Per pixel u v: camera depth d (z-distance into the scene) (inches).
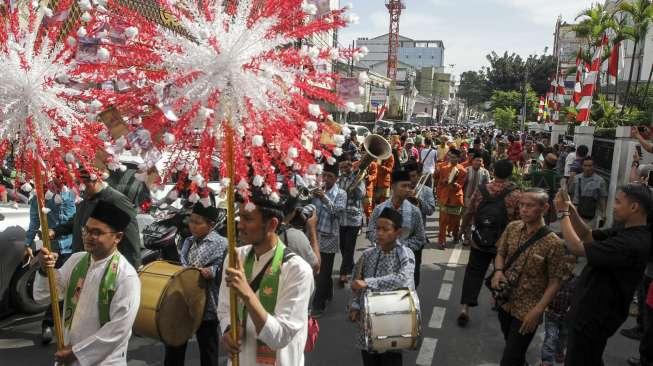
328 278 273.4
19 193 249.6
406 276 160.7
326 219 269.0
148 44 89.4
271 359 116.6
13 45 99.0
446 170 413.4
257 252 118.9
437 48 4451.3
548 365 202.5
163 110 80.6
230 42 89.0
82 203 189.9
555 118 1123.9
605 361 224.8
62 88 100.0
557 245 168.1
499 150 719.1
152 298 155.9
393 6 2795.3
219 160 103.3
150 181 90.4
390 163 463.5
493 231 249.1
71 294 125.1
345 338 240.4
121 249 185.2
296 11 92.7
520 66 2289.6
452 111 4224.9
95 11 90.0
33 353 214.5
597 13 936.3
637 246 149.9
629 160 440.8
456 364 217.3
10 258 237.9
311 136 95.3
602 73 1099.3
